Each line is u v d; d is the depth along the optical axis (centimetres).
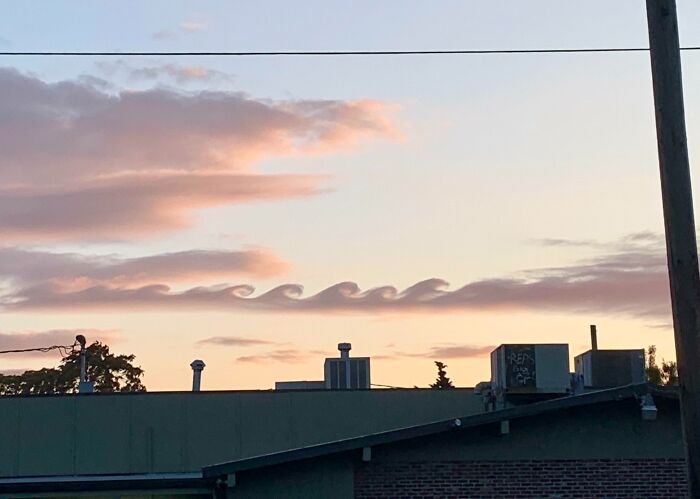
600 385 2519
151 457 3338
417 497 2100
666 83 1269
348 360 3859
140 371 7912
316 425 3381
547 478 2128
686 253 1234
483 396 2738
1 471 3291
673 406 2173
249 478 2095
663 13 1283
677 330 1229
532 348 2452
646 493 2138
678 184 1248
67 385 7631
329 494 2088
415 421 3394
